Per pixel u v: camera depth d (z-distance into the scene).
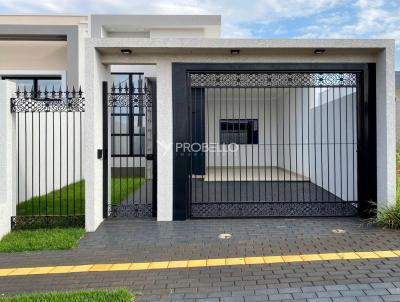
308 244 4.99
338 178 8.41
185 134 6.27
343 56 6.27
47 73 14.14
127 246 5.01
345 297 3.37
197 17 13.70
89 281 3.84
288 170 13.66
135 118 13.23
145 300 3.38
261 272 4.02
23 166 8.12
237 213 6.59
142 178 12.38
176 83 6.24
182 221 6.28
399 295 3.39
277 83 6.41
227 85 6.40
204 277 3.91
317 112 10.22
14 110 5.77
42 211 7.05
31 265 4.32
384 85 5.98
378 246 4.84
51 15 14.13
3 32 13.20
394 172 5.93
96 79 5.94
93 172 5.81
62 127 10.25
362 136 6.38
